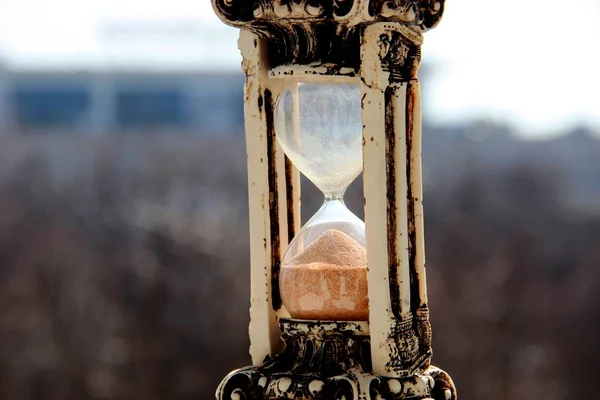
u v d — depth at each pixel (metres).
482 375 39.25
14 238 42.72
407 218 4.91
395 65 4.82
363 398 4.72
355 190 36.84
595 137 63.50
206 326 37.94
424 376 4.88
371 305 4.79
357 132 4.96
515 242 46.91
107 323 38.44
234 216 44.44
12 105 69.12
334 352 4.89
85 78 69.12
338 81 4.89
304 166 5.07
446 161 54.41
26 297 39.41
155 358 37.38
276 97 5.07
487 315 41.09
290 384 4.85
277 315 5.07
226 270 39.41
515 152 58.53
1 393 37.19
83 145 52.25
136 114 69.06
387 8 4.74
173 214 44.06
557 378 41.09
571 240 49.47
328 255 4.94
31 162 49.69
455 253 44.50
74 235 43.19
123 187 48.16
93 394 37.09
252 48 5.00
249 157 5.04
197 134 56.47
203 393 37.12
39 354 37.91
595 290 44.22
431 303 40.56
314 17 4.80
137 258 39.84
